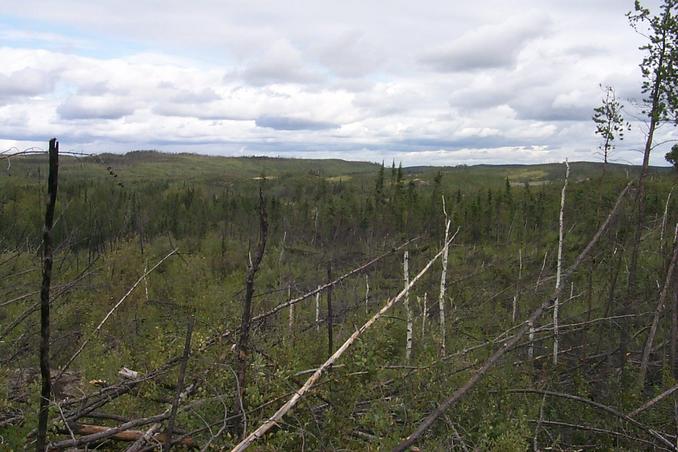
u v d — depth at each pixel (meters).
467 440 6.11
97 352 8.20
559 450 7.32
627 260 13.37
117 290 12.48
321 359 7.60
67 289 7.43
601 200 13.95
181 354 5.68
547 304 7.10
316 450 4.92
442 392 6.26
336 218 39.22
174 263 16.11
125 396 5.95
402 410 6.00
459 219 32.94
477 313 13.22
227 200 50.47
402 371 6.77
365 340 5.43
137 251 15.65
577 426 7.55
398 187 38.22
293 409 5.02
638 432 7.47
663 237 12.52
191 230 43.03
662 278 11.79
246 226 40.56
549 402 8.39
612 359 11.12
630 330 11.40
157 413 5.81
